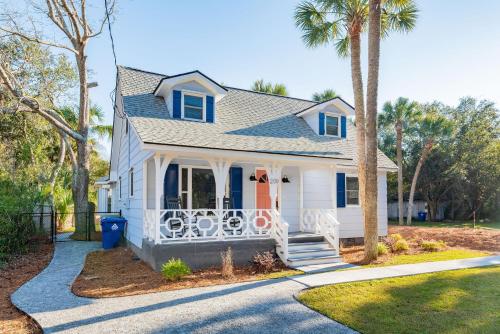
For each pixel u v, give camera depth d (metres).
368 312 5.64
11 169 19.66
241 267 9.62
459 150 29.67
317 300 6.30
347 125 17.02
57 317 5.57
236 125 12.48
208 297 6.64
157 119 11.02
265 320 5.39
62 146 21.52
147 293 6.99
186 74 11.66
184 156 9.52
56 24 16.11
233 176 12.55
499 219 29.62
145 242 10.17
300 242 11.18
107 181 22.91
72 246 13.69
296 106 16.45
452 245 14.06
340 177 14.38
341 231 14.22
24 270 9.49
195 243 9.38
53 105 19.56
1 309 6.16
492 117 31.59
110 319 5.46
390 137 33.84
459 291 6.71
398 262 10.05
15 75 18.25
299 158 10.80
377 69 10.55
